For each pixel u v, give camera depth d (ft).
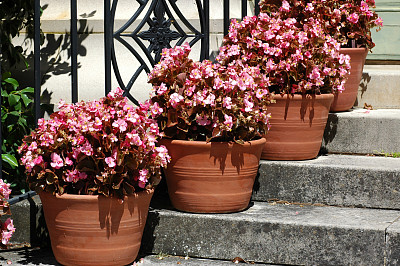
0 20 14.49
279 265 11.02
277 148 12.69
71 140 10.14
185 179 11.35
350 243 10.66
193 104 11.00
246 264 11.02
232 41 12.73
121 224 10.40
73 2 11.85
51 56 14.70
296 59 12.24
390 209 11.90
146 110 10.67
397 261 10.44
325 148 13.66
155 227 11.48
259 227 11.04
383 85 14.74
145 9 14.55
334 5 13.97
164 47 13.46
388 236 10.46
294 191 12.37
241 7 15.10
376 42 17.12
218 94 11.13
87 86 14.34
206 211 11.42
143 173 10.35
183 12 14.75
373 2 14.48
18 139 14.35
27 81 14.97
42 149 10.34
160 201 12.36
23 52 15.10
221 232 11.20
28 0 14.79
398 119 13.16
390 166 12.09
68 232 10.36
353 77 14.02
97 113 10.19
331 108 14.03
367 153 13.42
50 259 11.20
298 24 13.42
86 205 10.18
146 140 10.43
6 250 11.69
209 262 11.11
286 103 12.47
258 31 12.51
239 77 11.41
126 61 14.35
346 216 11.37
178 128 11.16
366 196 12.00
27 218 11.87
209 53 14.61
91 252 10.37
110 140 10.07
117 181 10.18
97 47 14.43
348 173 12.06
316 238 10.81
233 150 11.18
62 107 10.68
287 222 10.94
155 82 11.53
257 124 11.50
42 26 14.80
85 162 10.16
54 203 10.36
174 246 11.43
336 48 12.89
